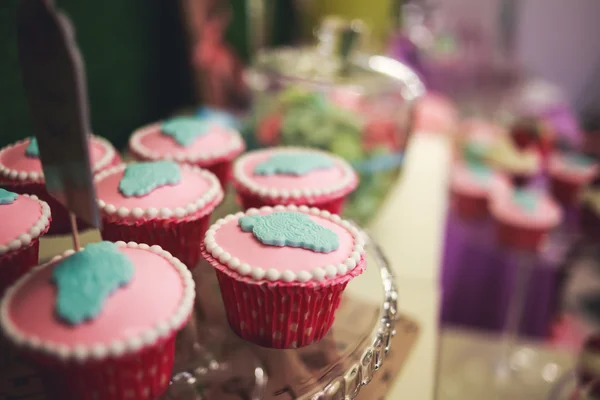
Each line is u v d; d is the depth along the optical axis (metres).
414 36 0.94
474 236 0.63
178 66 0.68
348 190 0.40
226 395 0.29
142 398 0.28
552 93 0.90
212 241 0.32
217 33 0.65
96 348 0.25
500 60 1.15
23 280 0.27
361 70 0.53
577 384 0.45
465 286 0.69
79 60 0.23
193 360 0.31
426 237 0.53
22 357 0.27
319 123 0.47
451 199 0.65
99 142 0.40
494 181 0.63
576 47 1.19
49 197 0.33
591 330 0.76
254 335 0.33
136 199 0.34
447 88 1.00
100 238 0.34
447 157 0.72
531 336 0.70
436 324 0.43
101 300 0.26
